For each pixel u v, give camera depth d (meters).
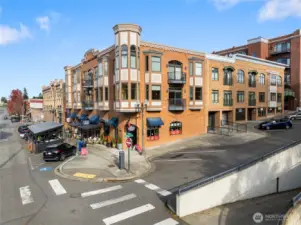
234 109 32.69
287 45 45.91
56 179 14.28
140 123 23.20
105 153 21.66
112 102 25.41
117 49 22.30
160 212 9.62
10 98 86.00
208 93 28.77
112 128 25.72
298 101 44.69
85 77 33.12
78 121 35.53
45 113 69.19
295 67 44.78
